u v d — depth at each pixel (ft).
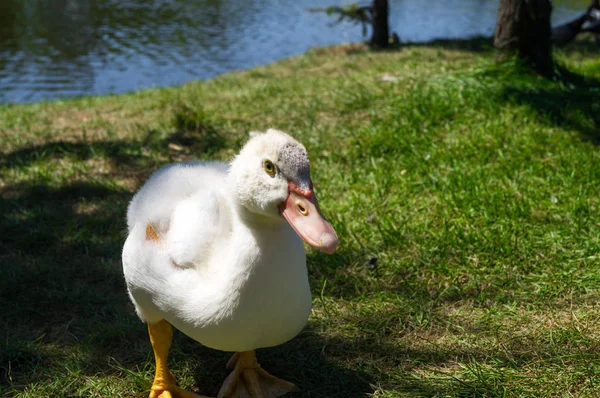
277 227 2.59
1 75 10.39
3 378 3.05
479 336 3.13
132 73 10.57
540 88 5.65
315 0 18.37
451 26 13.87
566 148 4.53
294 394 2.93
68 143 5.27
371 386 2.92
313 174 4.43
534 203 3.91
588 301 3.25
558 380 2.84
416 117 5.08
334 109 5.65
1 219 4.07
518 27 6.02
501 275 3.46
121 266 3.69
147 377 3.03
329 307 3.34
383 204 4.03
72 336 3.26
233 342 2.65
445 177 4.19
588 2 16.05
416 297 3.37
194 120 5.44
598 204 3.84
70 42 12.76
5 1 16.75
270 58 11.50
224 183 2.81
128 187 4.53
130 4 16.99
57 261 3.74
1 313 3.38
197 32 13.80
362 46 9.84
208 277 2.63
